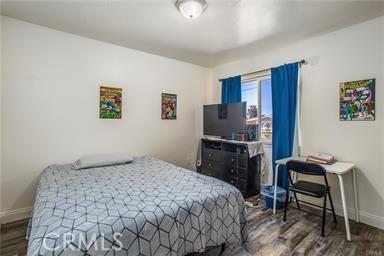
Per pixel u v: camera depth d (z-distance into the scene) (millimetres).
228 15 2174
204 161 3867
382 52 2215
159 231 1287
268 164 3418
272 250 1837
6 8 2086
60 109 2621
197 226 1472
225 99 3955
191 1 1828
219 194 1680
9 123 2309
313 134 2787
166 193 1641
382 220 2217
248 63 3629
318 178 2734
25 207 2416
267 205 2783
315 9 2059
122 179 2010
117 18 2273
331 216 2512
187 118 4012
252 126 3379
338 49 2539
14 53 2316
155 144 3562
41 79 2484
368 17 2232
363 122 2359
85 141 2828
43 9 2102
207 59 3748
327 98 2646
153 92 3502
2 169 2285
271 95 3244
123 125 3176
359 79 2381
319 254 1789
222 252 1801
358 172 2404
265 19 2270
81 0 1939
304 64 2854
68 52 2658
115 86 3074
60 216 1248
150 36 2740
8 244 1896
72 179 1985
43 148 2520
